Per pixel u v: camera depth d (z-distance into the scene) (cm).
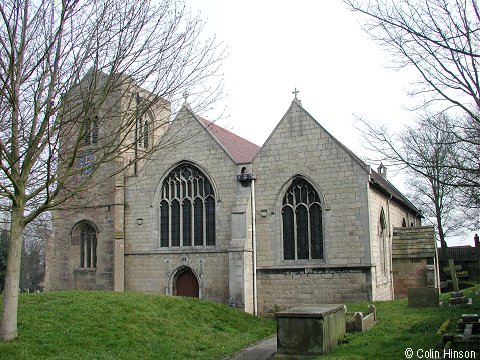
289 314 1502
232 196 3092
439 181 1347
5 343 1457
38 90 1485
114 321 1875
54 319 1797
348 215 2830
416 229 3381
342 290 2791
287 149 3016
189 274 3184
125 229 3362
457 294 2484
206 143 3203
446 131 1633
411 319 1947
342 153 2884
